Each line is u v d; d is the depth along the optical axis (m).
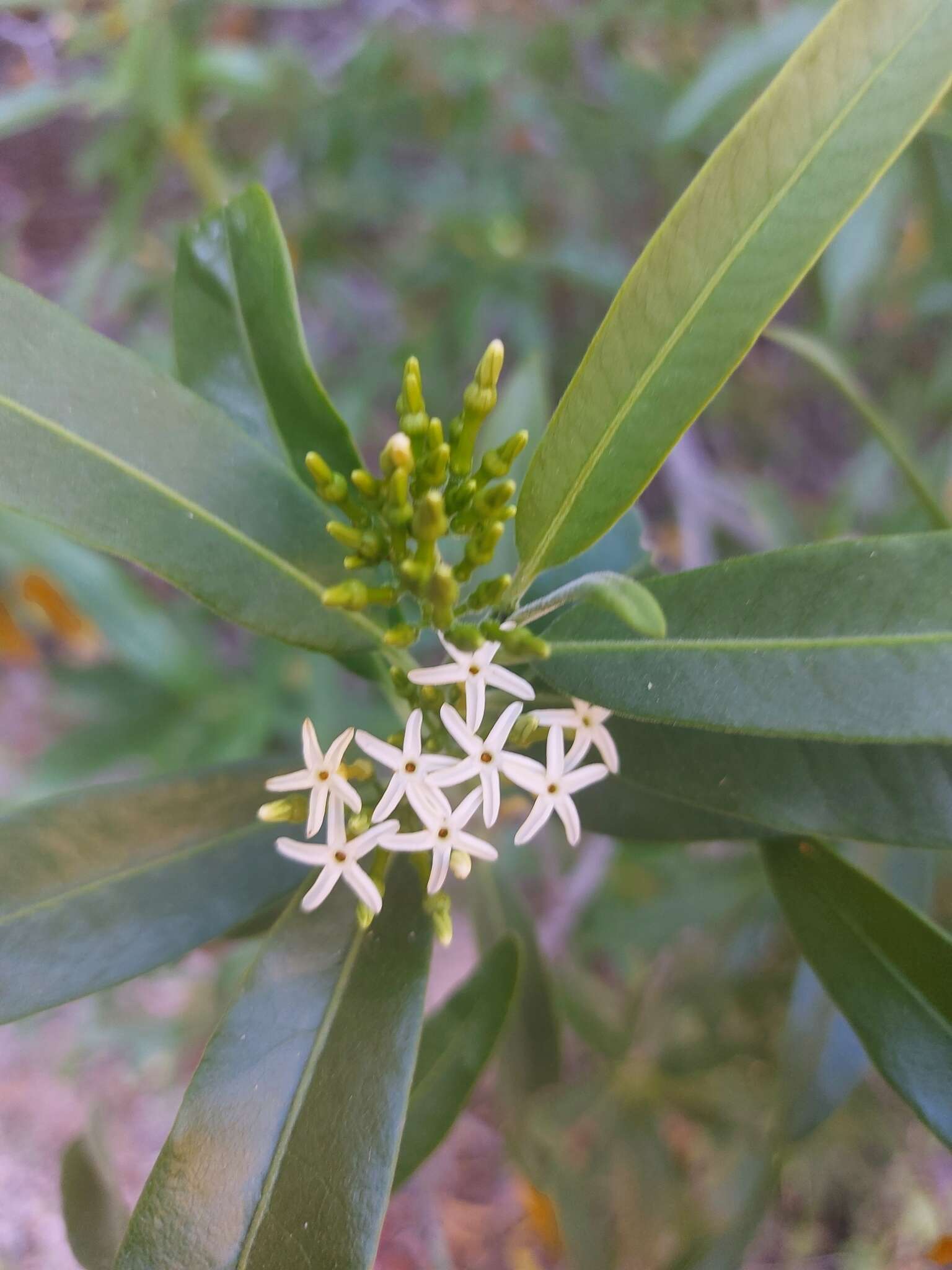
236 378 0.10
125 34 0.18
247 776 0.11
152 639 0.24
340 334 0.30
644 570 0.12
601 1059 0.21
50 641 0.34
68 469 0.08
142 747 0.24
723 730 0.08
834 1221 0.22
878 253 0.19
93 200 0.33
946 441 0.22
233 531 0.09
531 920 0.15
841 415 0.33
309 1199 0.08
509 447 0.08
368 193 0.26
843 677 0.08
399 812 0.09
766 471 0.33
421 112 0.26
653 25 0.24
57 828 0.10
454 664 0.08
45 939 0.09
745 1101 0.20
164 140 0.20
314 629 0.09
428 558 0.08
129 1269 0.08
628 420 0.08
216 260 0.10
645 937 0.21
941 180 0.19
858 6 0.07
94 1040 0.25
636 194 0.29
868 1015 0.09
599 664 0.08
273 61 0.21
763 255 0.08
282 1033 0.09
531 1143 0.18
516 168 0.27
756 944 0.19
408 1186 0.22
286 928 0.09
